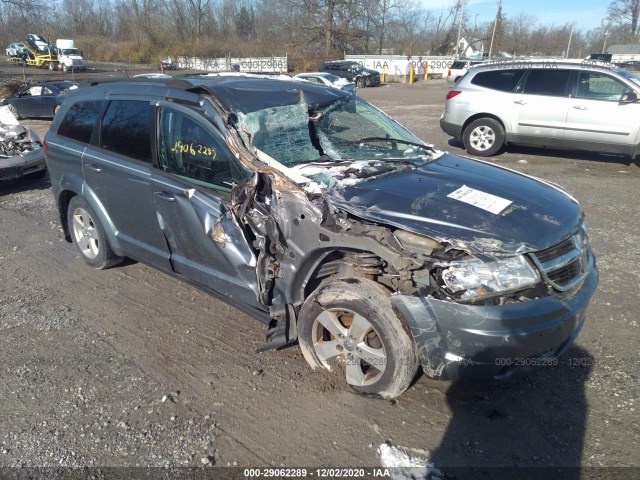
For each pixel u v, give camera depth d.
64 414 3.03
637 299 4.26
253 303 3.41
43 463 2.68
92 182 4.49
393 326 2.80
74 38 66.81
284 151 3.63
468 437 2.80
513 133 9.77
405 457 2.67
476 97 9.98
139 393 3.20
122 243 4.45
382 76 39.72
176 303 4.34
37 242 5.88
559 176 8.49
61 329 3.97
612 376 3.28
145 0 59.53
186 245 3.78
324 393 3.16
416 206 2.92
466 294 2.63
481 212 2.91
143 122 4.02
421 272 2.74
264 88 3.98
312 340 3.22
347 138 4.04
